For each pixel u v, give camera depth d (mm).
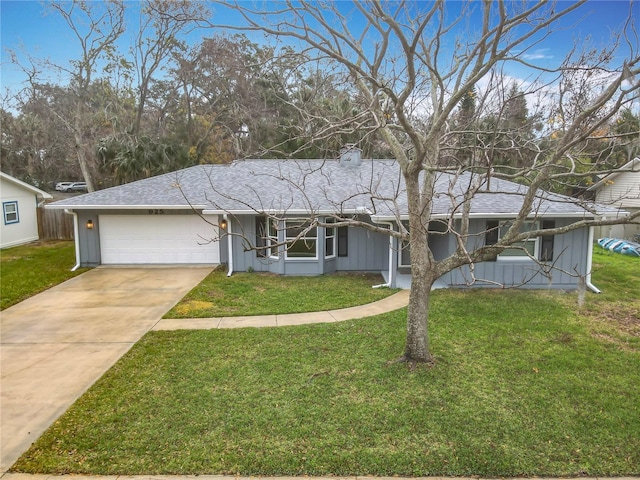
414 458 4680
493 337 8305
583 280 6234
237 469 4496
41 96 30781
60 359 7340
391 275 12508
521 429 5238
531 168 5957
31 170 31812
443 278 12766
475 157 6438
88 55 25375
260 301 11000
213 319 9539
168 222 15602
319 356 7375
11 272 14094
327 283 13117
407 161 6629
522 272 12453
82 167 26656
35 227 21094
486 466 4570
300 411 5582
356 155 17094
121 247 15633
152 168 23766
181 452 4758
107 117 28281
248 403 5785
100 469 4484
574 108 6645
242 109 20812
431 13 4930
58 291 12102
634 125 7117
